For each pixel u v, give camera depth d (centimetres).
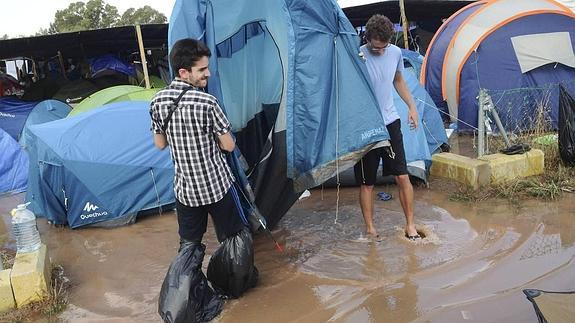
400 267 448
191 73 369
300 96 458
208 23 433
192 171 372
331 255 484
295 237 534
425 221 552
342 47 471
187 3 432
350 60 472
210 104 362
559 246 467
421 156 668
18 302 426
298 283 436
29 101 1427
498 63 958
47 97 1593
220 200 386
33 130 657
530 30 957
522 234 500
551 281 403
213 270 413
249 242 410
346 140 463
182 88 368
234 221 404
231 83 501
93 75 1612
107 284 467
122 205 623
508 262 442
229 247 404
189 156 369
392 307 386
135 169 628
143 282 466
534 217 543
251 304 406
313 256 486
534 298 313
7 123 1277
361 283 426
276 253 500
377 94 488
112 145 630
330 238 525
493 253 462
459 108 994
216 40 477
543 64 945
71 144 623
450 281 417
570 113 667
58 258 538
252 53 511
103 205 617
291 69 455
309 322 376
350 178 674
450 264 445
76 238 596
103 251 549
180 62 365
